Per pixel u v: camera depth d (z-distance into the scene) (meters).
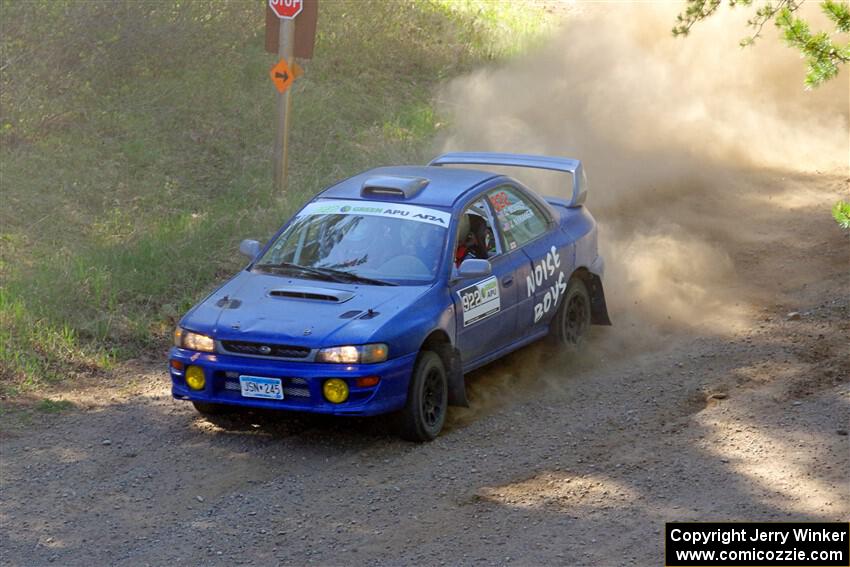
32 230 44.25
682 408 31.05
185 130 56.81
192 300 40.16
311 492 25.95
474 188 33.28
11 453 28.39
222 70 63.44
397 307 28.70
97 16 59.09
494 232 32.88
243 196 50.47
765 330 37.97
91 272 40.44
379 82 69.31
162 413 31.34
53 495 25.92
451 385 30.30
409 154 58.06
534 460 27.77
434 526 24.08
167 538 23.69
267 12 48.34
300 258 31.39
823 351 35.19
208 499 25.67
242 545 23.30
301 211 33.09
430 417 29.25
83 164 50.56
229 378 28.22
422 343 28.69
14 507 25.27
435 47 76.75
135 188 49.97
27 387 32.84
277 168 49.72
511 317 32.72
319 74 67.12
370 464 27.56
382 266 30.53
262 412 31.25
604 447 28.48
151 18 62.19
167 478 26.89
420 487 26.16
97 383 33.72
